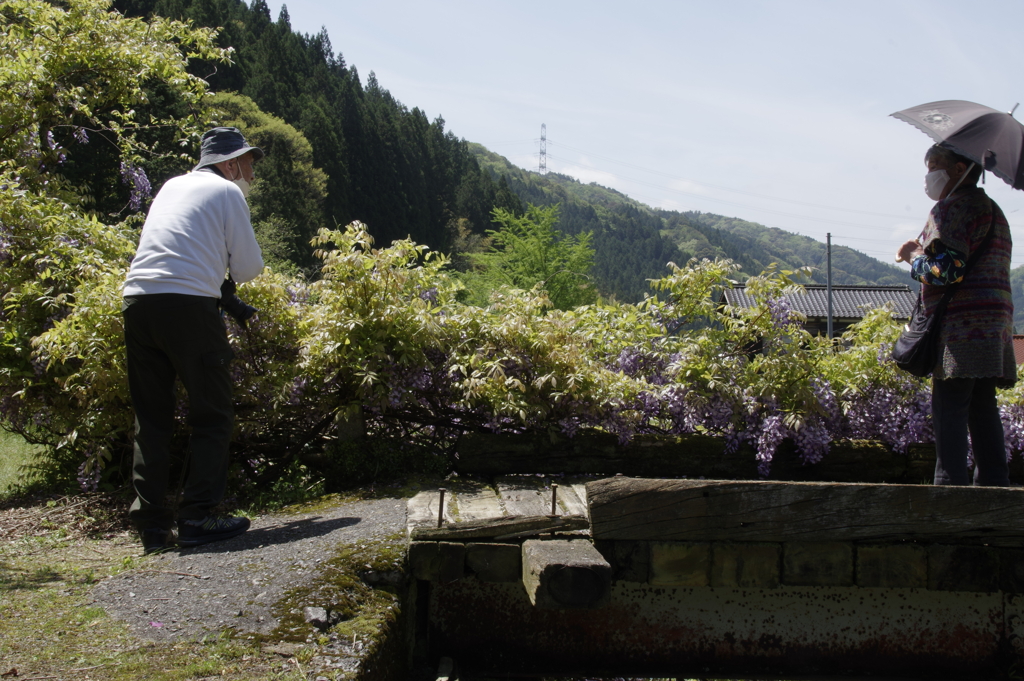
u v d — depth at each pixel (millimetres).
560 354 3941
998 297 2936
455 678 2443
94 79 5996
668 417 4156
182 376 2936
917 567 2422
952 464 3066
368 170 73000
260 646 1990
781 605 2625
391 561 2449
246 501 3848
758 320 4156
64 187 5719
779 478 4012
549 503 3211
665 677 2588
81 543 3092
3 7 5797
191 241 2916
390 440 4062
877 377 4215
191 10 61000
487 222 93812
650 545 2389
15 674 1772
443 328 4020
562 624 2615
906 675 2621
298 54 86938
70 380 3652
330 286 3885
